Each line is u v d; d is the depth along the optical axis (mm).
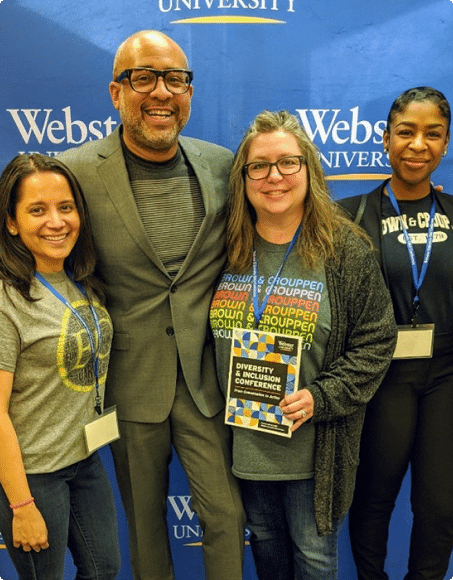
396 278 1466
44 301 1216
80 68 1707
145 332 1399
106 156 1358
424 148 1402
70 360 1233
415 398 1543
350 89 1753
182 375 1436
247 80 1729
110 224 1336
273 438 1316
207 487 1469
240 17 1679
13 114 1734
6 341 1167
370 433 1571
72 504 1419
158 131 1283
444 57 1740
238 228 1331
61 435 1272
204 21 1679
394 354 1483
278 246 1303
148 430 1451
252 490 1460
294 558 1462
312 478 1342
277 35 1697
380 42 1718
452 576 2064
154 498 1520
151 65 1242
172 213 1363
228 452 1492
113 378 1445
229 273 1381
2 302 1166
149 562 1557
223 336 1341
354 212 1538
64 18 1668
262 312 1277
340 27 1701
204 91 1733
